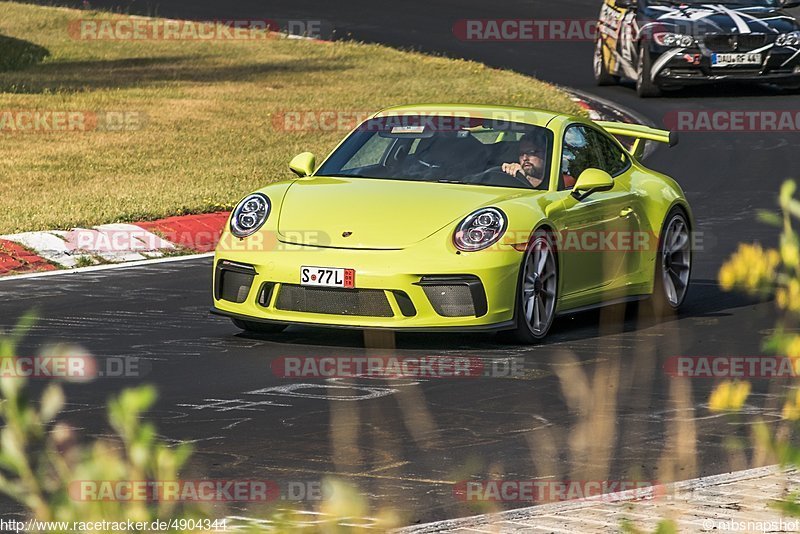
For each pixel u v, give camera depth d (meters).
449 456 19.22
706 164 62.28
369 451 19.50
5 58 90.62
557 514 15.00
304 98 77.62
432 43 102.75
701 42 78.06
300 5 119.44
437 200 29.25
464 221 28.45
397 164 31.58
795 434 20.19
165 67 88.75
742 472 17.03
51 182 53.97
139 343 28.69
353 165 31.89
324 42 101.00
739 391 8.77
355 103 76.25
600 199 31.62
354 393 23.84
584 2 122.56
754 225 47.72
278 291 28.38
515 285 28.23
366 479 17.84
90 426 20.84
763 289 8.02
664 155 64.75
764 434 8.80
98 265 40.47
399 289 27.58
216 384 24.52
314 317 28.12
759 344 29.12
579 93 83.06
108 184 53.78
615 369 26.25
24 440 6.50
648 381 25.08
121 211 46.72
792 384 24.72
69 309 33.12
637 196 33.06
